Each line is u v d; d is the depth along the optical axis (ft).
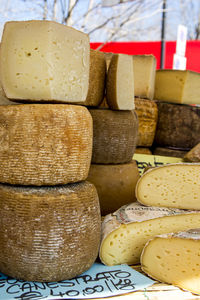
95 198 4.40
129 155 6.05
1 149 4.05
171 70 8.15
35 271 3.97
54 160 3.98
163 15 14.76
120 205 5.96
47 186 4.13
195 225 4.90
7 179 4.08
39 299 3.71
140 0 15.80
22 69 4.08
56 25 4.02
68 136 4.02
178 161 6.80
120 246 4.74
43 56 3.99
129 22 15.29
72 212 4.03
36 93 4.10
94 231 4.30
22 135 3.94
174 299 3.92
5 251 4.02
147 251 4.40
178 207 5.21
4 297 3.72
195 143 7.90
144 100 7.53
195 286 4.11
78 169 4.18
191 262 4.15
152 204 5.30
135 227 4.80
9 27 4.13
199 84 8.50
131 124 5.88
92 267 4.58
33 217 3.92
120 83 5.53
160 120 7.92
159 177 5.25
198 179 5.13
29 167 3.97
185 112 7.73
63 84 4.17
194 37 18.94
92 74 5.41
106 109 5.79
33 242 3.92
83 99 4.48
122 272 4.45
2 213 4.03
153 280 4.34
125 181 5.96
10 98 4.19
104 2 14.74
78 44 4.30
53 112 3.96
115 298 3.85
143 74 7.73
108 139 5.73
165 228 4.88
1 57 4.16
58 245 3.94
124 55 5.55
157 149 8.02
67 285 4.03
